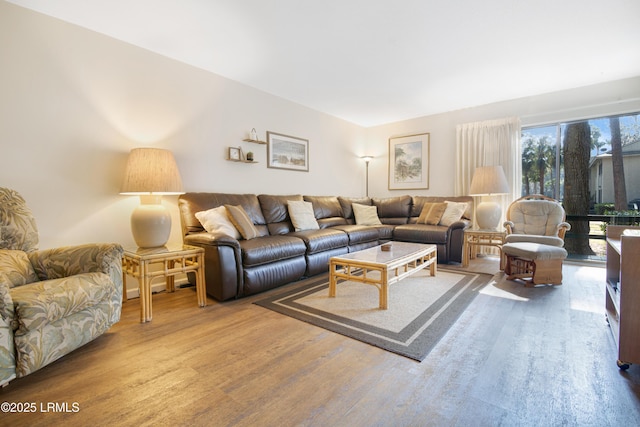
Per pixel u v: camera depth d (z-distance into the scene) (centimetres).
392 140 554
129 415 117
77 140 245
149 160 250
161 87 294
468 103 449
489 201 424
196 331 195
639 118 364
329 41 269
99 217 257
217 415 117
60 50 235
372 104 452
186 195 298
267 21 238
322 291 278
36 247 197
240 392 131
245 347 172
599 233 391
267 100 397
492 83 370
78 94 244
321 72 336
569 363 151
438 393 128
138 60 278
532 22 241
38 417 117
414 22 240
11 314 133
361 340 178
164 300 260
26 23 219
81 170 247
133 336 188
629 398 124
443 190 498
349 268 246
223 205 309
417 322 203
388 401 124
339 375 143
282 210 377
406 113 499
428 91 397
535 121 415
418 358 157
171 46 278
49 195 232
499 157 437
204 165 330
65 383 139
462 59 305
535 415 114
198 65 318
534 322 201
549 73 341
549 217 340
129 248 255
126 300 257
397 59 304
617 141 377
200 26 245
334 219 444
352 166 555
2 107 211
